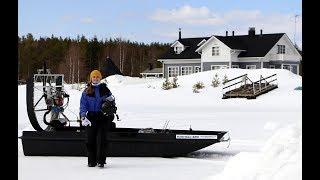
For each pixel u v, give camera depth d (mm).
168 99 32375
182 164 8016
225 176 5480
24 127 13914
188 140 8656
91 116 7680
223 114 20781
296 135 5434
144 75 83625
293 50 59219
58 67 87438
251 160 5473
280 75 37125
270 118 18375
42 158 8602
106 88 7848
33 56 86938
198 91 34281
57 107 9586
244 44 58125
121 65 97000
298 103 28609
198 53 59875
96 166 7758
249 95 30984
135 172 7227
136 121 16750
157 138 8727
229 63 56375
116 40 100875
